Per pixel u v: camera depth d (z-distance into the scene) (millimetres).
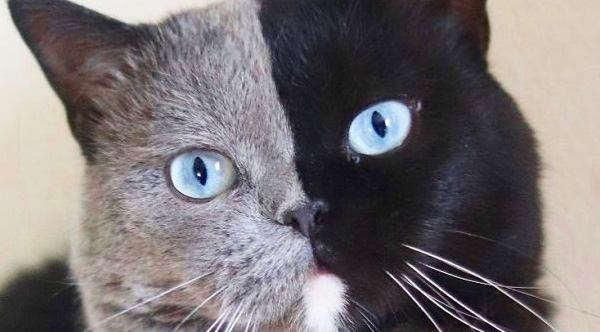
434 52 365
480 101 367
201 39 370
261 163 352
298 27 359
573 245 432
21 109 448
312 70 352
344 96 350
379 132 352
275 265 350
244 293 354
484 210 361
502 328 368
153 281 363
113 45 374
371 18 362
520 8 443
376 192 349
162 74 369
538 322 378
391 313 363
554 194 430
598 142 434
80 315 411
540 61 440
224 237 354
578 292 431
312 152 349
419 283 359
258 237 351
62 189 450
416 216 352
